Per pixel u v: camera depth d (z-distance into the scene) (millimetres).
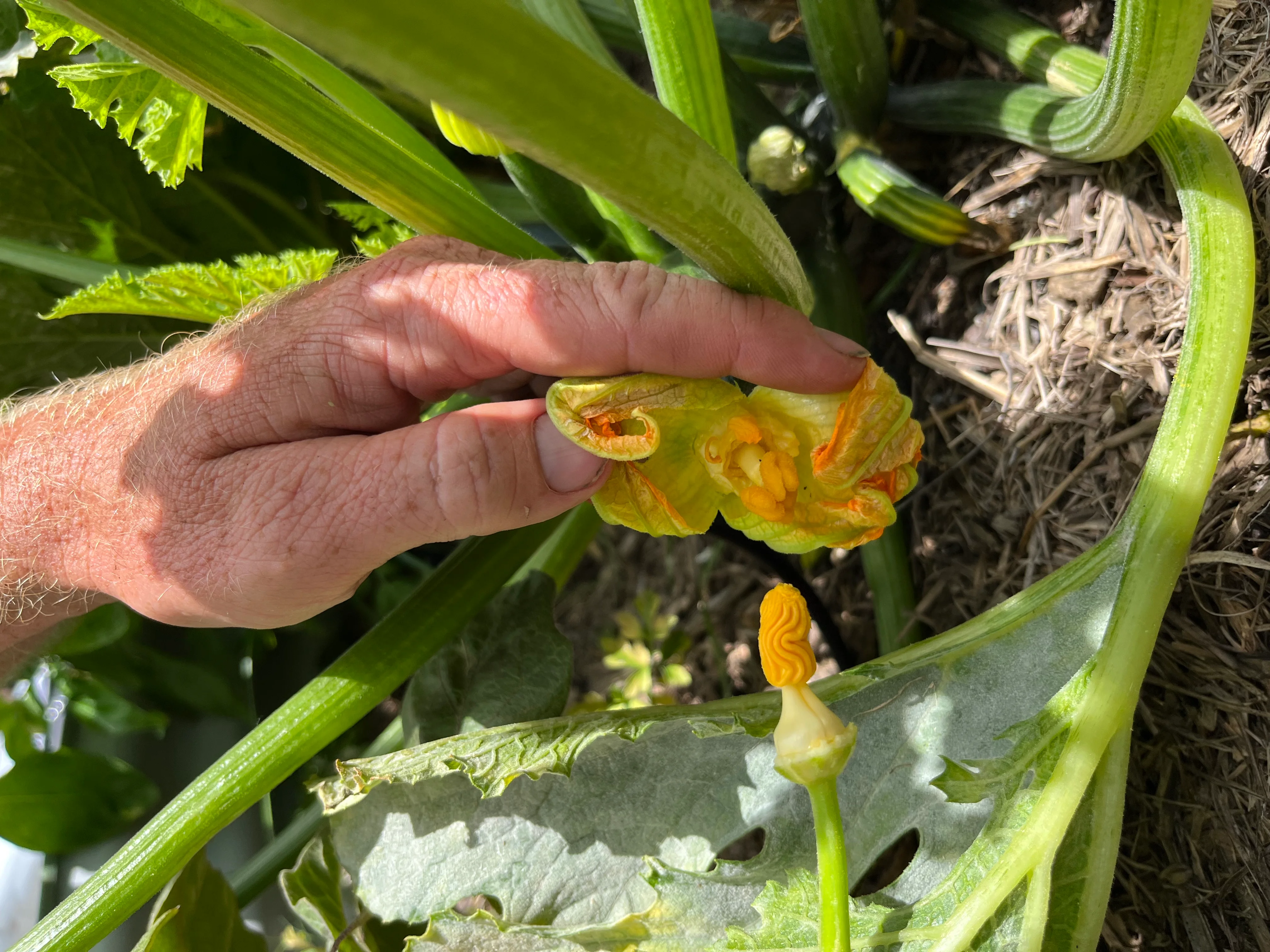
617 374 196
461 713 287
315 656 424
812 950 199
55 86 358
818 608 329
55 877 370
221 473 207
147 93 273
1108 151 248
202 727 400
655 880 229
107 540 225
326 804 250
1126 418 253
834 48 280
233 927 297
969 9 294
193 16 193
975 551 289
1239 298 220
